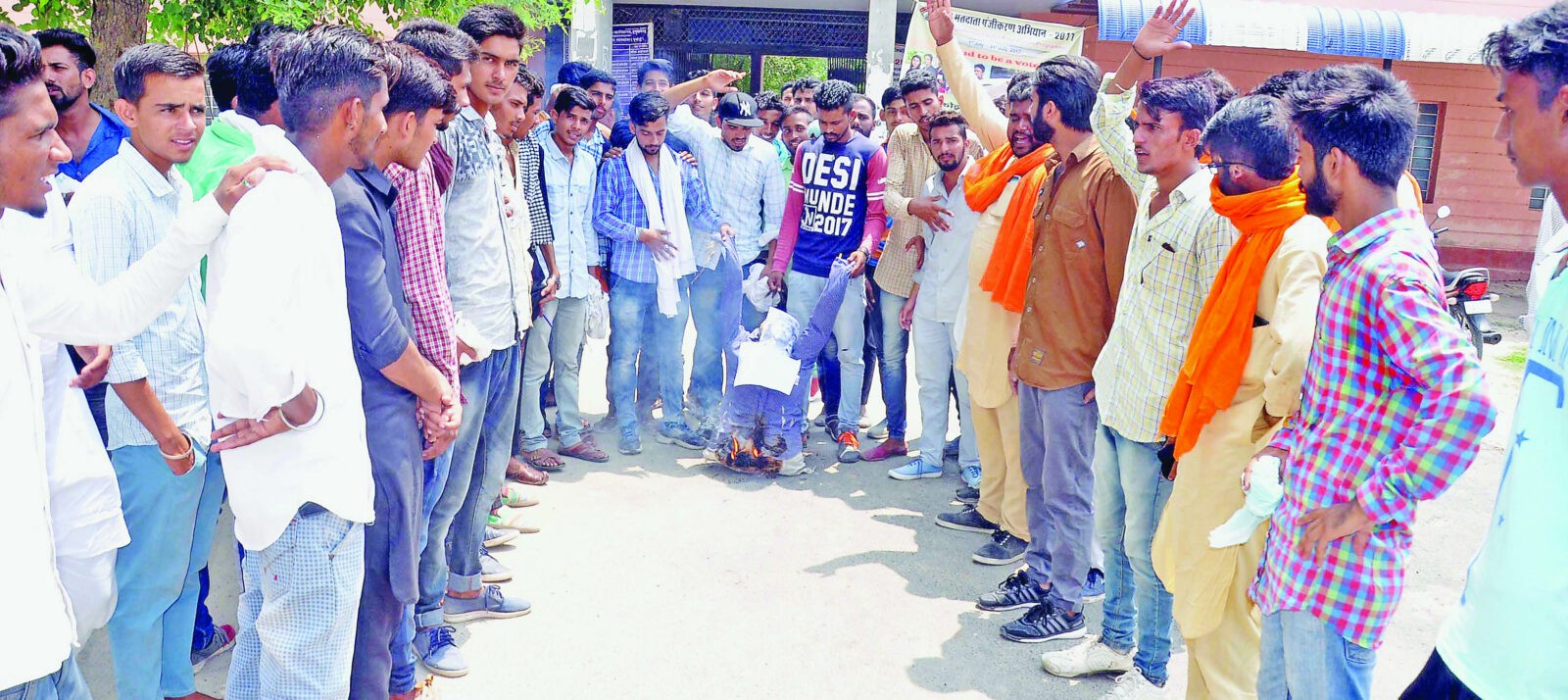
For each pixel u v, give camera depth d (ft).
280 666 8.21
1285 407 8.70
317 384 7.79
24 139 6.15
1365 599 7.44
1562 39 5.48
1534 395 5.94
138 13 20.34
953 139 16.26
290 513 7.88
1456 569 14.99
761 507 16.75
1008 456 14.43
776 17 44.34
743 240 20.04
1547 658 5.81
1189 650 10.21
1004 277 13.44
